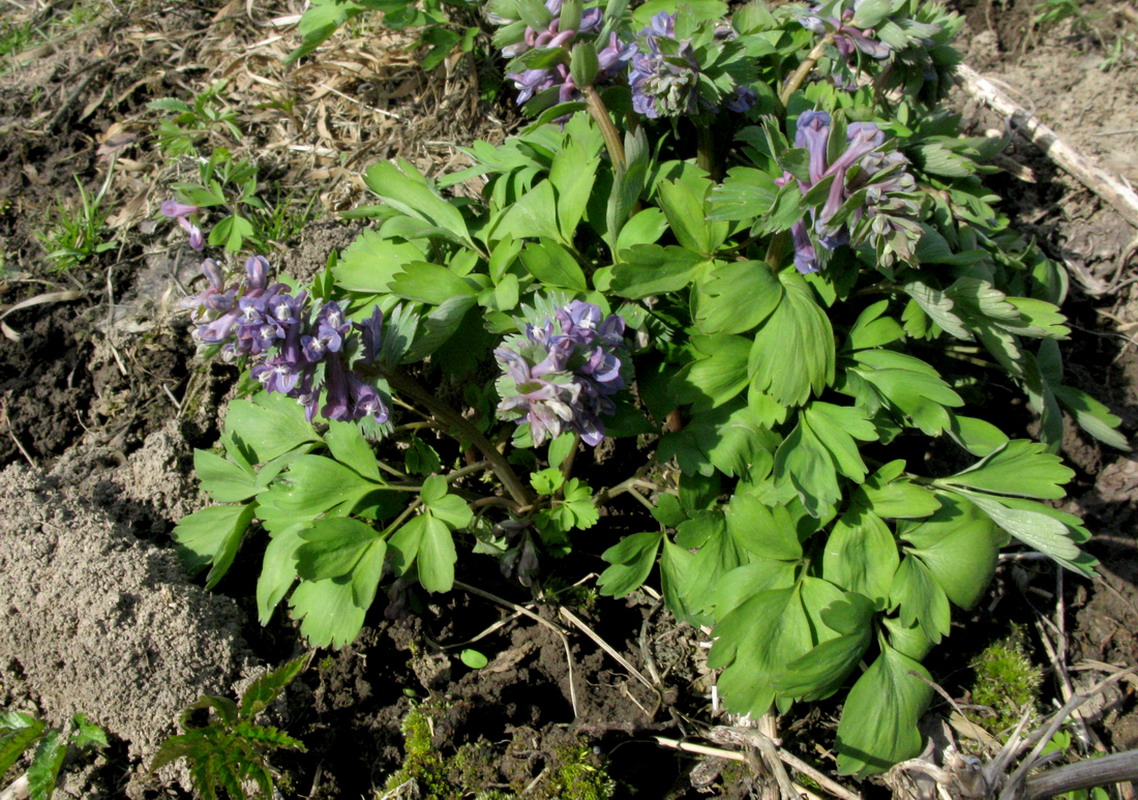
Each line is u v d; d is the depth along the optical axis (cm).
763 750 36
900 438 44
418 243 42
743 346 37
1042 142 54
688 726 38
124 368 47
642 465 44
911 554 36
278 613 40
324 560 35
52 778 35
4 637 37
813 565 37
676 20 38
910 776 35
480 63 54
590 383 32
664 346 39
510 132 54
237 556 42
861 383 37
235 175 51
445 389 45
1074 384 48
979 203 43
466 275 39
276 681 35
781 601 36
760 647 35
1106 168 53
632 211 41
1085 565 36
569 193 40
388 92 55
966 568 36
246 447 41
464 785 36
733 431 37
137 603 37
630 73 38
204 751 33
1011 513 37
